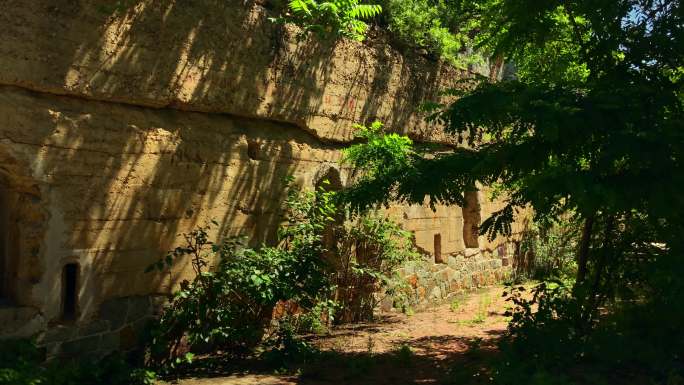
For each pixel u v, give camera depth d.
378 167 6.72
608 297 7.13
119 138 5.99
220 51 6.87
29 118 5.31
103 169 5.88
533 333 6.07
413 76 10.42
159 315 6.45
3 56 5.05
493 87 5.48
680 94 5.82
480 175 5.75
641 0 5.73
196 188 6.78
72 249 5.68
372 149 6.91
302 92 8.11
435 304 10.98
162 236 6.45
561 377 5.30
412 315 9.89
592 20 5.75
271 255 6.92
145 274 6.31
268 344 7.09
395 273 9.68
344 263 8.95
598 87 5.38
